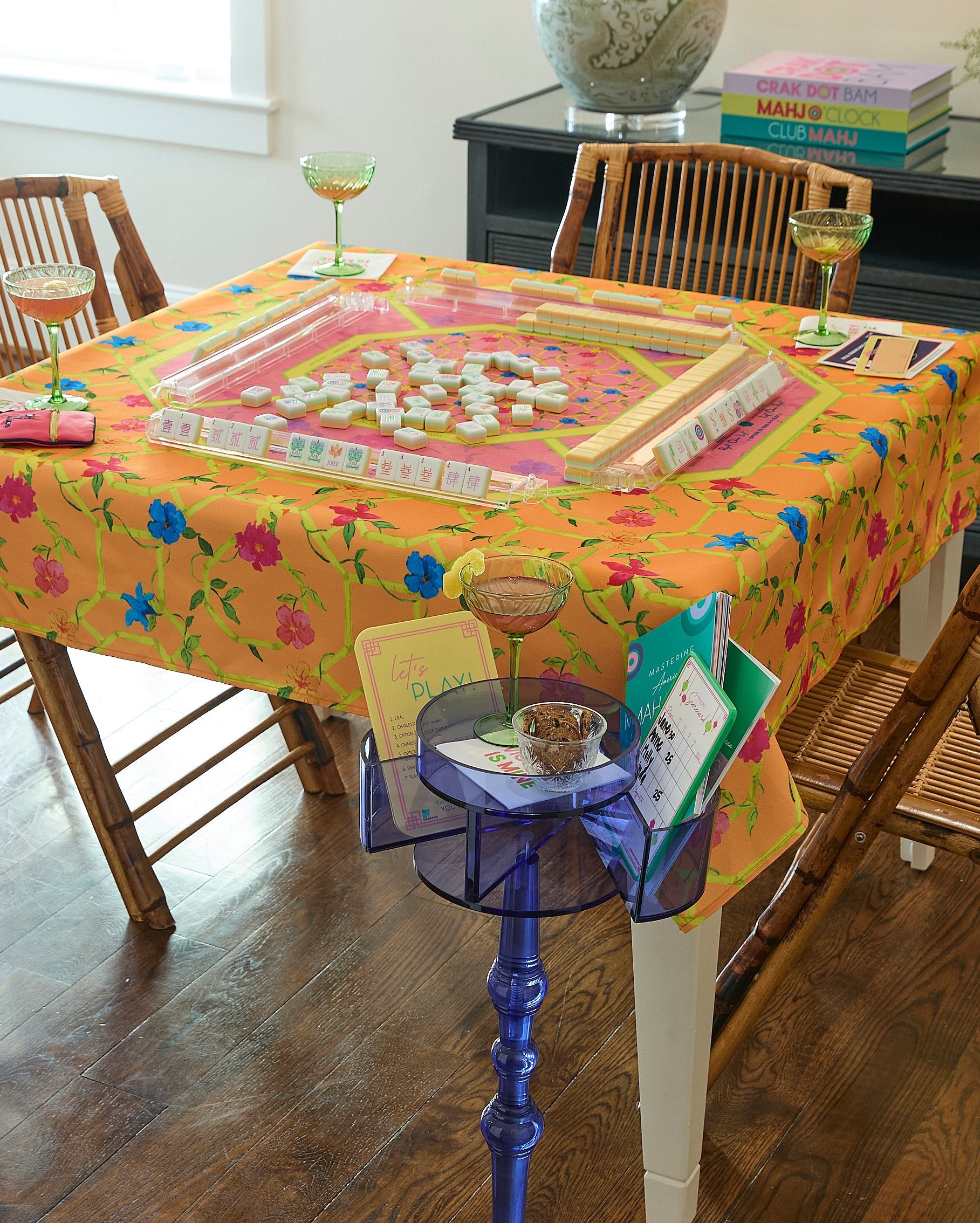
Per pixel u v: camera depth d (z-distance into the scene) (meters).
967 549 2.89
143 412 1.68
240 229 3.91
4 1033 1.80
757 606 1.32
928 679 1.43
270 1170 1.60
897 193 2.94
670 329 1.86
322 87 3.64
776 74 2.78
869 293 2.72
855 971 1.93
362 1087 1.72
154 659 1.55
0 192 2.13
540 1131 1.31
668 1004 1.38
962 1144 1.66
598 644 1.30
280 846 2.17
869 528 1.61
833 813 1.55
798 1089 1.74
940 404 1.76
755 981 1.59
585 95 2.87
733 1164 1.63
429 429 1.60
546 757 1.07
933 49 2.98
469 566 1.20
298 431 1.59
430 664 1.24
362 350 1.86
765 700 1.10
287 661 1.47
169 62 3.83
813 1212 1.57
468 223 3.04
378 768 1.19
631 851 1.12
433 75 3.51
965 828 1.50
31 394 1.72
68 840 2.18
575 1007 1.86
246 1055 1.77
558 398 1.67
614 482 1.47
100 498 1.48
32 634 1.74
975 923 2.03
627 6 2.69
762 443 1.60
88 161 4.00
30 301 1.58
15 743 2.43
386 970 1.92
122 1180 1.59
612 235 2.42
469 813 1.09
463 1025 1.82
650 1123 1.46
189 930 1.99
